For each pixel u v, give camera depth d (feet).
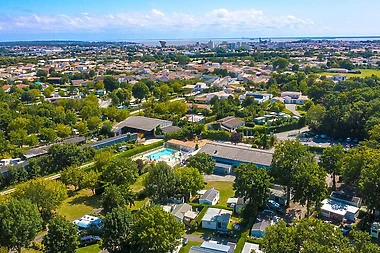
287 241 161.79
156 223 191.42
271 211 254.47
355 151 286.25
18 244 195.11
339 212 245.45
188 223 245.65
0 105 545.03
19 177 321.93
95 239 225.76
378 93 494.18
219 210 254.47
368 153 267.39
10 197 240.12
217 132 450.30
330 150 294.25
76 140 436.76
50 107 540.93
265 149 402.52
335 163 285.84
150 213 195.31
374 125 372.79
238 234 231.30
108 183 285.64
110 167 294.66
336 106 456.04
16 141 417.49
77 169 305.73
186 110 570.87
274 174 268.41
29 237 201.36
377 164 233.14
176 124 504.43
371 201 229.04
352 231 175.94
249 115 545.03
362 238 154.81
